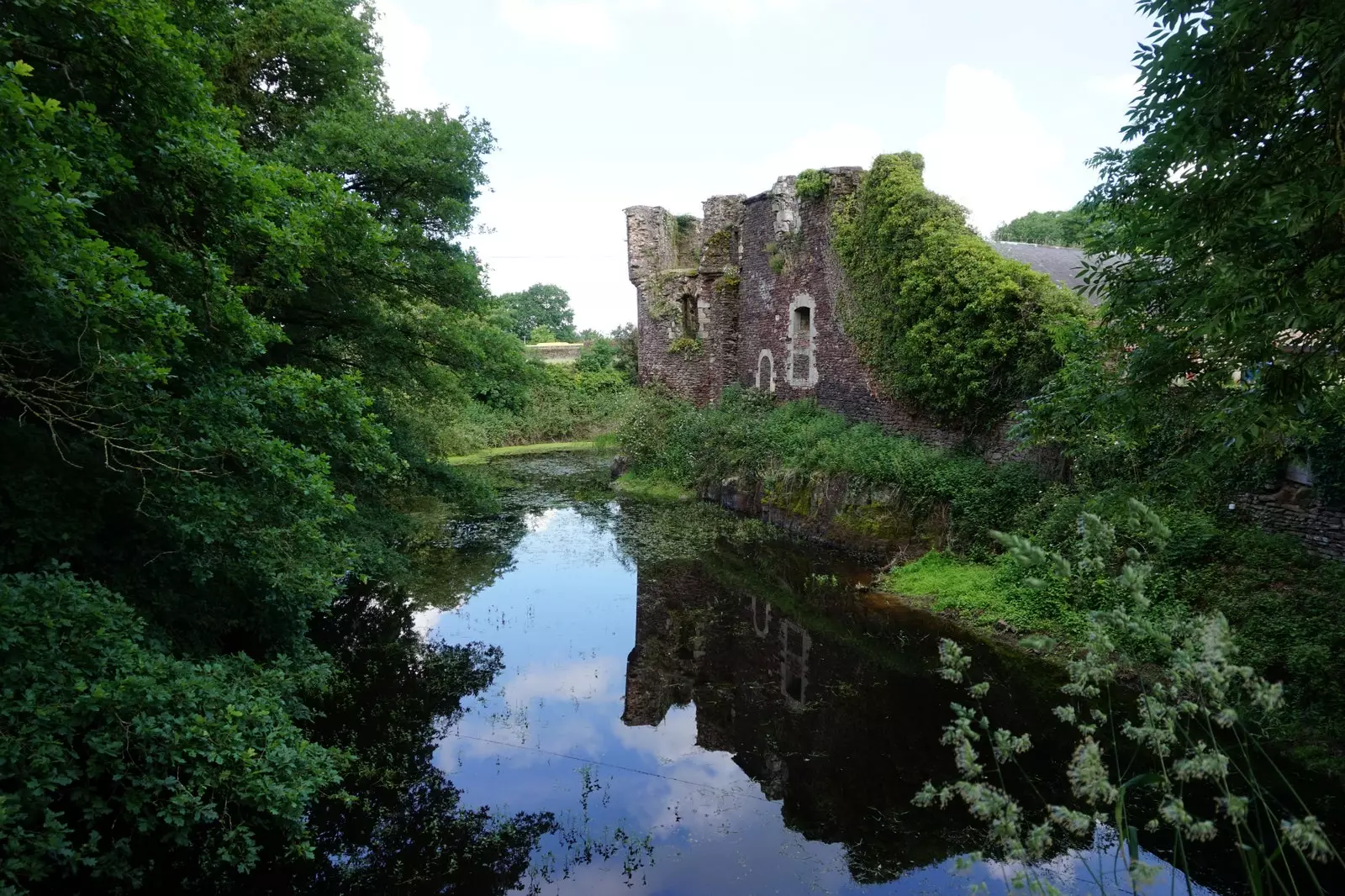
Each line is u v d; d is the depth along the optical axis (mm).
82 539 5273
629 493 19594
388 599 11312
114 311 4379
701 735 7137
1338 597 6309
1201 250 4242
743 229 20172
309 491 5688
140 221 5676
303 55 9391
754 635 9750
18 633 4152
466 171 10562
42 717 3895
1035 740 6430
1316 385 4176
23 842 3699
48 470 5262
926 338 12273
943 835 5367
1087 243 5719
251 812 5324
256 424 5727
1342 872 4539
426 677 8469
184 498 5176
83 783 4684
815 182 16203
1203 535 7426
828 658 8773
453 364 11258
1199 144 3840
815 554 12812
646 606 10953
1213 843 4891
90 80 5066
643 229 24484
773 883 4941
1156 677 6941
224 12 7699
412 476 11281
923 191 12945
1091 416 6266
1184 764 2271
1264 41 3506
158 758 4285
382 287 10133
